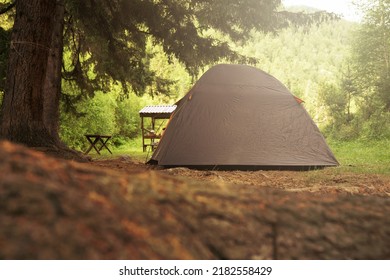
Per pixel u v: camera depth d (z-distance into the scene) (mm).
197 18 14953
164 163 9500
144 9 13141
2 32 11578
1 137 8219
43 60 8547
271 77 11094
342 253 1992
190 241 1817
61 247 1417
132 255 1552
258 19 14672
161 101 38125
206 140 9852
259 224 2062
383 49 28312
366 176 8477
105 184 1948
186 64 15344
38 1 8406
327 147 10484
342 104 28250
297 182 7469
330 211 2309
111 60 14891
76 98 15953
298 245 2004
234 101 10359
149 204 1920
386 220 2281
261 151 9945
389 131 22781
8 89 8375
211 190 2301
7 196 1533
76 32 15852
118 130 28297
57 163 2035
